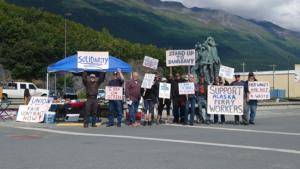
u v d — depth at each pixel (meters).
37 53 71.81
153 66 22.08
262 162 10.26
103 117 21.42
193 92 19.39
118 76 18.98
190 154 11.24
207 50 28.02
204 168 9.49
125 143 13.22
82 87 68.00
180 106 19.95
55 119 20.77
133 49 92.00
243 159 10.62
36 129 17.25
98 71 21.28
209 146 12.66
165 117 23.48
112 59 21.66
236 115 20.19
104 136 14.97
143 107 20.08
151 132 16.30
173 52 21.81
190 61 21.50
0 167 9.49
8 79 69.31
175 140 13.92
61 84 67.44
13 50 70.50
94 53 20.06
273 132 16.55
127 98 19.20
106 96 18.70
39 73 72.06
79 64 19.94
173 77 20.61
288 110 35.06
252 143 13.39
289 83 92.88
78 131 16.62
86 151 11.63
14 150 11.80
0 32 71.00
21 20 76.25
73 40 80.94
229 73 23.19
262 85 19.97
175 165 9.77
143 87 19.45
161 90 19.84
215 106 20.39
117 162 10.07
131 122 19.11
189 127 18.39
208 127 18.41
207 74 28.02
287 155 11.27
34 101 20.67
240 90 20.06
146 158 10.61
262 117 25.47
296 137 15.01
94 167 9.50
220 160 10.45
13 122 20.27
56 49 74.44
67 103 21.47
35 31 75.00
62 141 13.65
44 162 10.06
